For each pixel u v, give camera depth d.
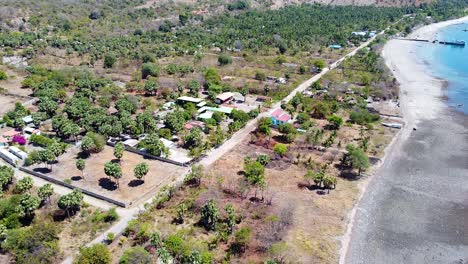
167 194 97.62
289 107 153.75
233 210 89.62
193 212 92.69
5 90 166.62
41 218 88.31
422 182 108.81
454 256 82.88
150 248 80.62
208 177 107.00
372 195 102.31
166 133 127.00
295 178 108.12
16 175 106.50
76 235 83.88
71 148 121.06
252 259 79.19
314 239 85.69
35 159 109.25
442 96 174.12
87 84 164.88
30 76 181.38
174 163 113.06
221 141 125.94
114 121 130.75
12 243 77.81
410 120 148.50
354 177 109.94
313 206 96.75
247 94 171.12
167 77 188.00
